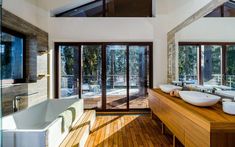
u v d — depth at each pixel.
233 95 2.57
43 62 4.72
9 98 3.30
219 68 2.96
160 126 4.13
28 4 3.97
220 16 2.98
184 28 4.13
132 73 5.40
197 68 3.61
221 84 2.88
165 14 5.05
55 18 5.06
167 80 5.14
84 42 5.31
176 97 3.26
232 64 2.64
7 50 3.63
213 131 1.72
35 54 4.33
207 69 3.29
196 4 3.72
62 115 2.88
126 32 5.09
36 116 3.71
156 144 3.18
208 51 3.26
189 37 3.92
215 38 3.09
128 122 4.41
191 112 2.14
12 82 3.79
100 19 5.09
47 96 4.96
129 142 3.26
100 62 5.38
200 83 3.49
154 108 4.12
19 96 3.50
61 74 5.39
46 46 4.91
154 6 5.18
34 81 4.32
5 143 2.24
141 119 4.66
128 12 5.34
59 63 5.38
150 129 3.94
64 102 4.31
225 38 2.85
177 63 4.46
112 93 5.41
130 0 5.38
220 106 2.46
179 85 4.31
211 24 3.21
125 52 5.38
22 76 4.23
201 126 1.89
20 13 3.65
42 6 4.72
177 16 4.61
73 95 5.41
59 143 2.62
